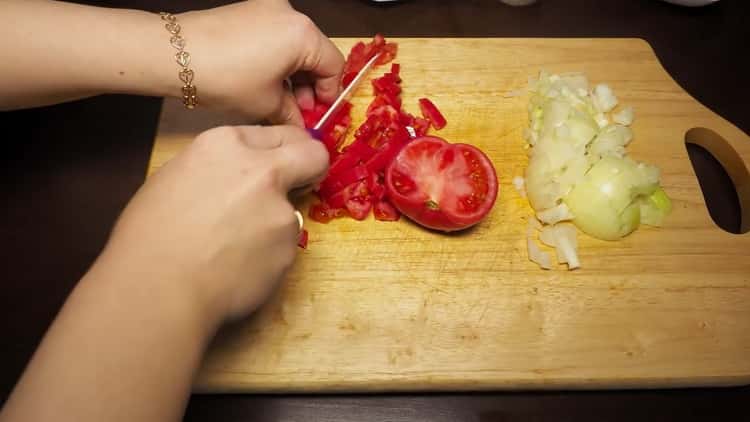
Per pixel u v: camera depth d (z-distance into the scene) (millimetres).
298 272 487
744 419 480
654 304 491
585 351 475
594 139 532
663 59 610
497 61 567
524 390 476
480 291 489
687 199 527
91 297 351
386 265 493
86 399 336
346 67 553
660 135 549
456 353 469
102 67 457
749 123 583
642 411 480
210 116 531
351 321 475
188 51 457
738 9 639
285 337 468
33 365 344
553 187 506
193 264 364
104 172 537
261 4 474
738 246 510
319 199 507
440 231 504
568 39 579
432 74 561
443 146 507
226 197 371
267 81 469
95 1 609
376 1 616
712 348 480
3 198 524
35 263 504
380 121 533
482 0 627
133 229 365
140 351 347
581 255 505
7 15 450
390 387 465
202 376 456
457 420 472
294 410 470
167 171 380
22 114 554
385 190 503
